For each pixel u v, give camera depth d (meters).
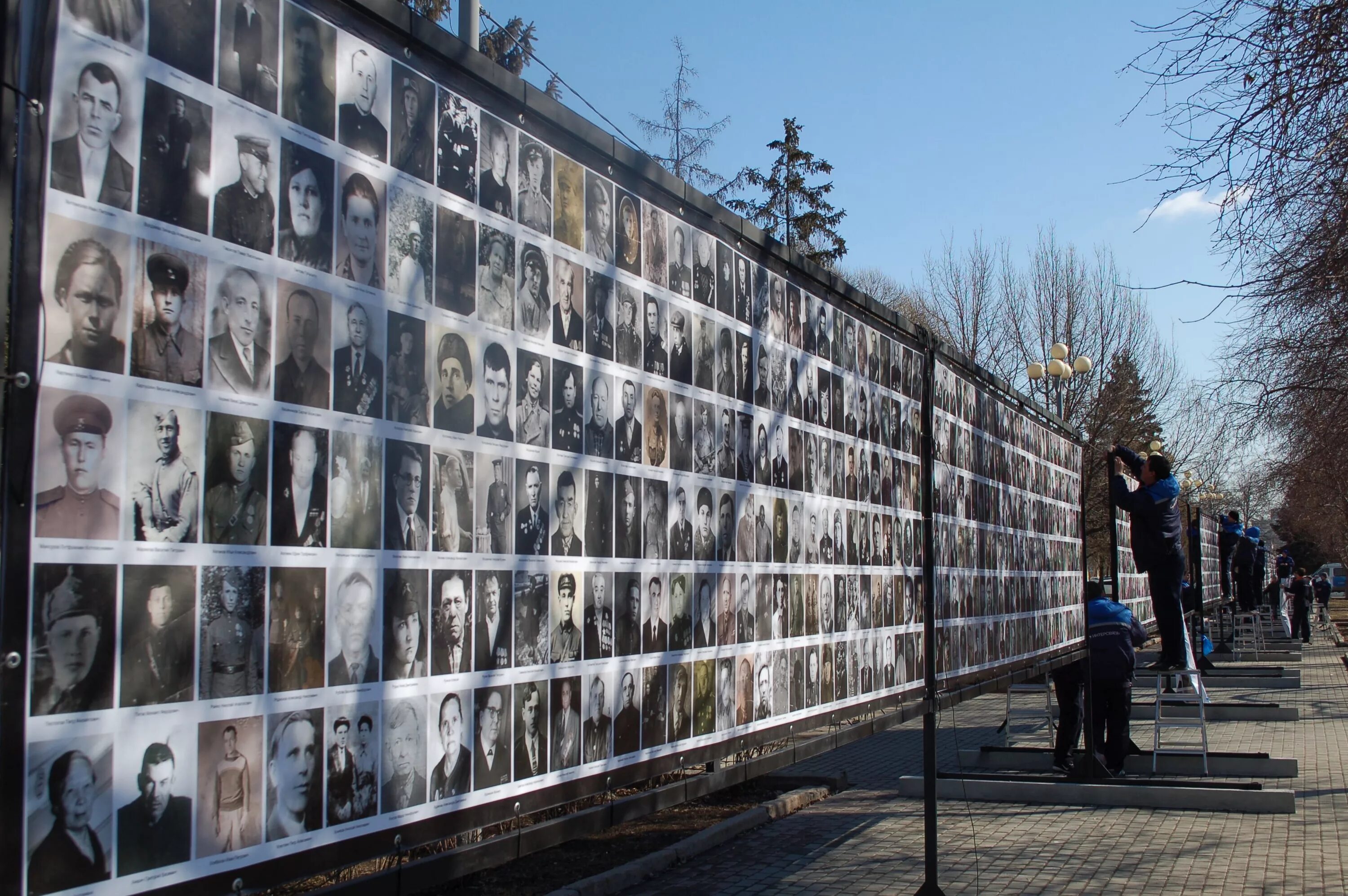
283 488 2.85
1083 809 9.37
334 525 3.01
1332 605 63.31
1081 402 31.92
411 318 3.31
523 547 3.80
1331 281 9.04
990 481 9.73
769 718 5.70
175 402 2.58
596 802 7.87
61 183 2.36
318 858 2.94
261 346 2.81
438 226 3.44
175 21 2.62
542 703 3.89
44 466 2.31
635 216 4.61
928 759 6.47
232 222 2.74
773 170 37.84
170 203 2.59
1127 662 10.62
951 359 8.74
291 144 2.92
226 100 2.74
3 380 2.23
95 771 2.39
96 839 2.38
